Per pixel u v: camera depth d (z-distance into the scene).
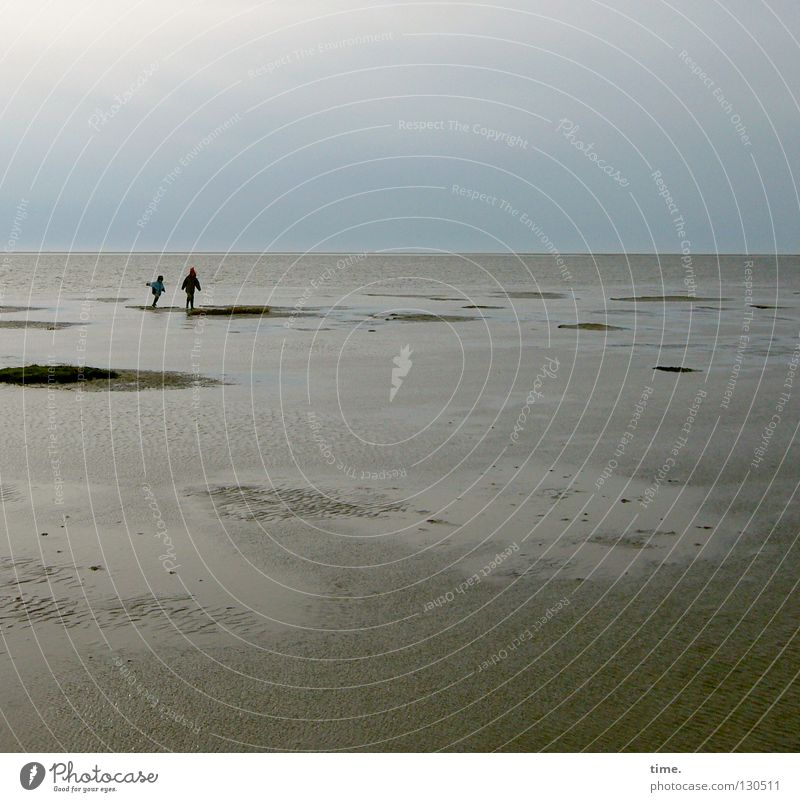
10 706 6.37
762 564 8.96
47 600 7.97
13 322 33.44
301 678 6.77
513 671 6.87
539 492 11.37
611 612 7.89
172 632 7.45
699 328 32.59
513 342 27.45
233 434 14.20
